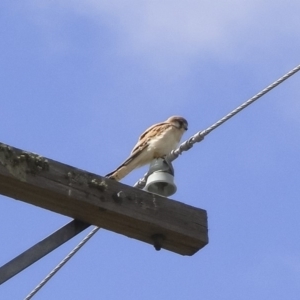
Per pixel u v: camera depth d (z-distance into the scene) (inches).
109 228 384.8
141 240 393.4
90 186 370.6
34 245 358.3
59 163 369.1
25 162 358.6
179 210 387.9
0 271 342.0
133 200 378.6
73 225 376.5
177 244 391.5
